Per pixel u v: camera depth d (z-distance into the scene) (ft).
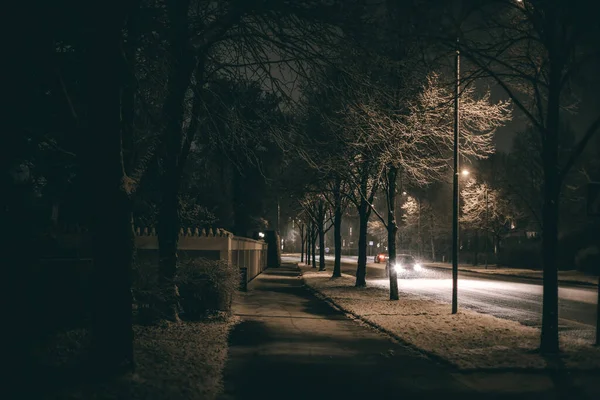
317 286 90.74
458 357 31.86
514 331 42.22
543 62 38.22
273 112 36.37
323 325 46.55
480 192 185.57
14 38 20.61
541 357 32.07
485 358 31.65
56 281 35.70
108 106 24.52
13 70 20.65
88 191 24.86
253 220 165.37
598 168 151.64
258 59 32.83
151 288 40.37
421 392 24.75
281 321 48.55
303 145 36.58
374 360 31.86
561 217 163.43
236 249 75.46
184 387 23.48
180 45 33.19
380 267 193.88
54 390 21.76
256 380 26.43
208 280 47.80
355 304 62.23
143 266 41.39
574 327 46.57
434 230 243.60
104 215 24.58
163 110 39.24
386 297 72.38
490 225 191.01
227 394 23.81
